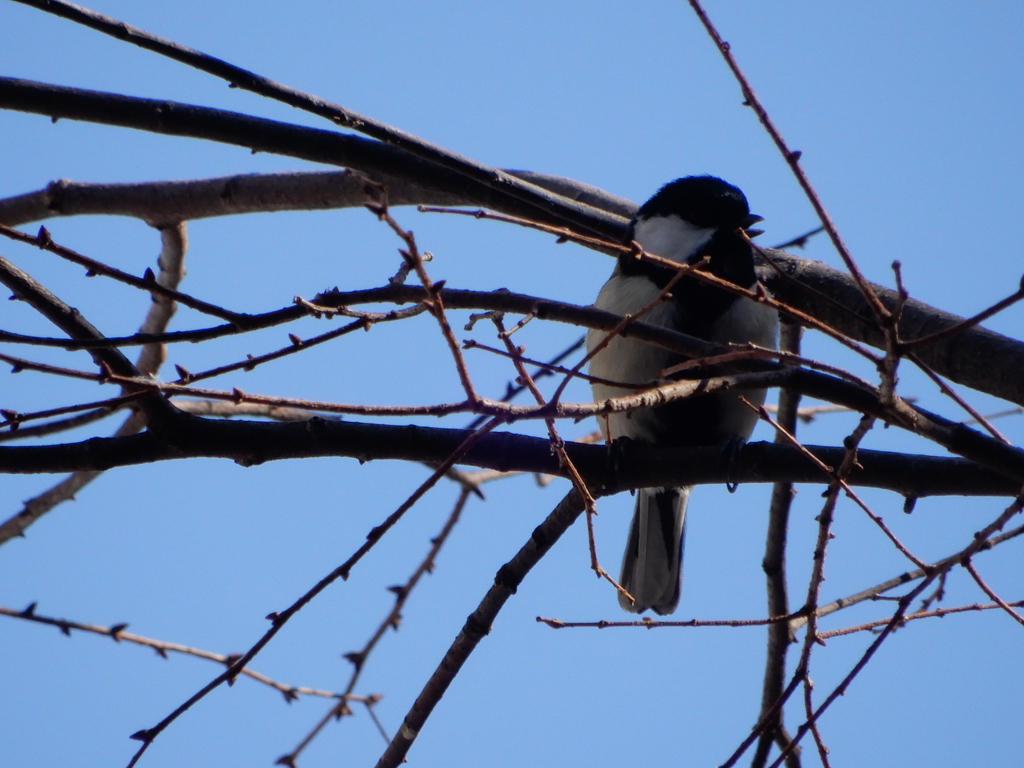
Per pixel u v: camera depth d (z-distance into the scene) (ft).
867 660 18.38
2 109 23.13
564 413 15.30
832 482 17.85
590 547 18.39
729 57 15.44
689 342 17.92
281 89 21.88
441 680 22.50
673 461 22.15
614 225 26.68
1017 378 23.57
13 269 19.25
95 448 20.56
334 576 17.16
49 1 19.69
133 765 17.48
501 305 17.94
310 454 21.07
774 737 24.44
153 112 23.49
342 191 29.40
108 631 26.76
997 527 17.44
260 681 27.55
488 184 24.85
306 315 17.57
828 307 26.71
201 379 16.71
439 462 21.27
